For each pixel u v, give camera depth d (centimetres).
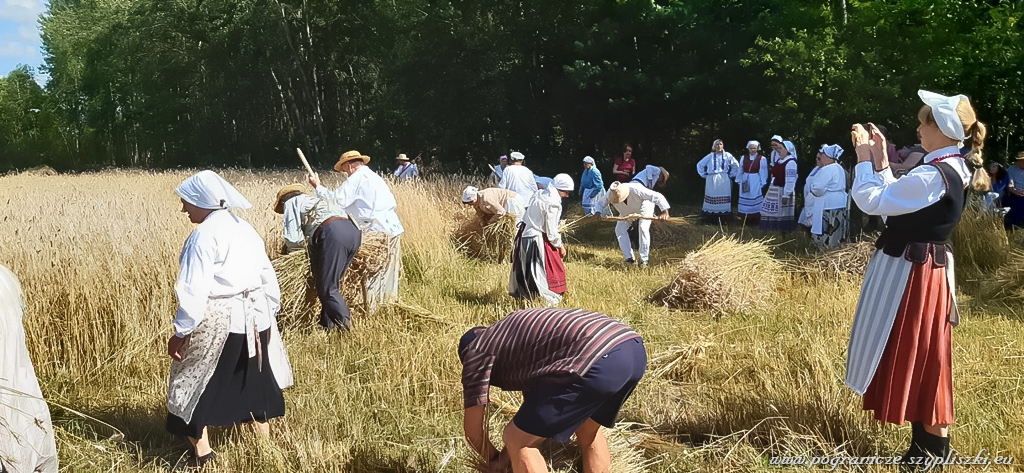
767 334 642
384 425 464
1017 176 1189
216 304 405
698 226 1359
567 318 330
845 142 1784
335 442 438
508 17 2673
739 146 2281
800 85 1664
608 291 851
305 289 675
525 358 329
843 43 1658
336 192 761
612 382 321
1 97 6012
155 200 1109
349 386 511
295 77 3862
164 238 667
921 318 379
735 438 437
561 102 2495
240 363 414
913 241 383
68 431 452
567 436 327
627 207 1047
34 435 343
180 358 404
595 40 2306
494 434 419
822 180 1084
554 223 766
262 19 3631
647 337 643
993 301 760
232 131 4231
